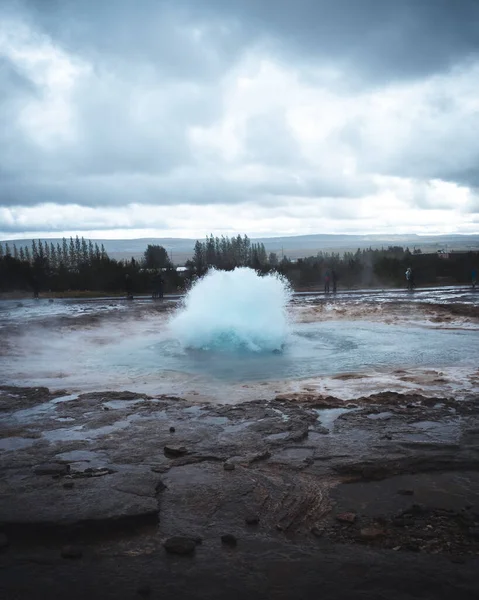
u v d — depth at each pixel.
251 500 3.95
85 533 3.53
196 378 8.52
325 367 9.27
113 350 11.48
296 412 6.19
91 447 5.16
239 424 5.82
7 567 3.18
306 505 3.88
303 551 3.26
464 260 36.31
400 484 4.25
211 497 4.00
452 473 4.46
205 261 55.41
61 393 7.51
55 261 76.94
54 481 4.26
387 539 3.38
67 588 2.93
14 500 3.90
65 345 12.21
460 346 11.38
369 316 17.44
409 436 5.26
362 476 4.40
